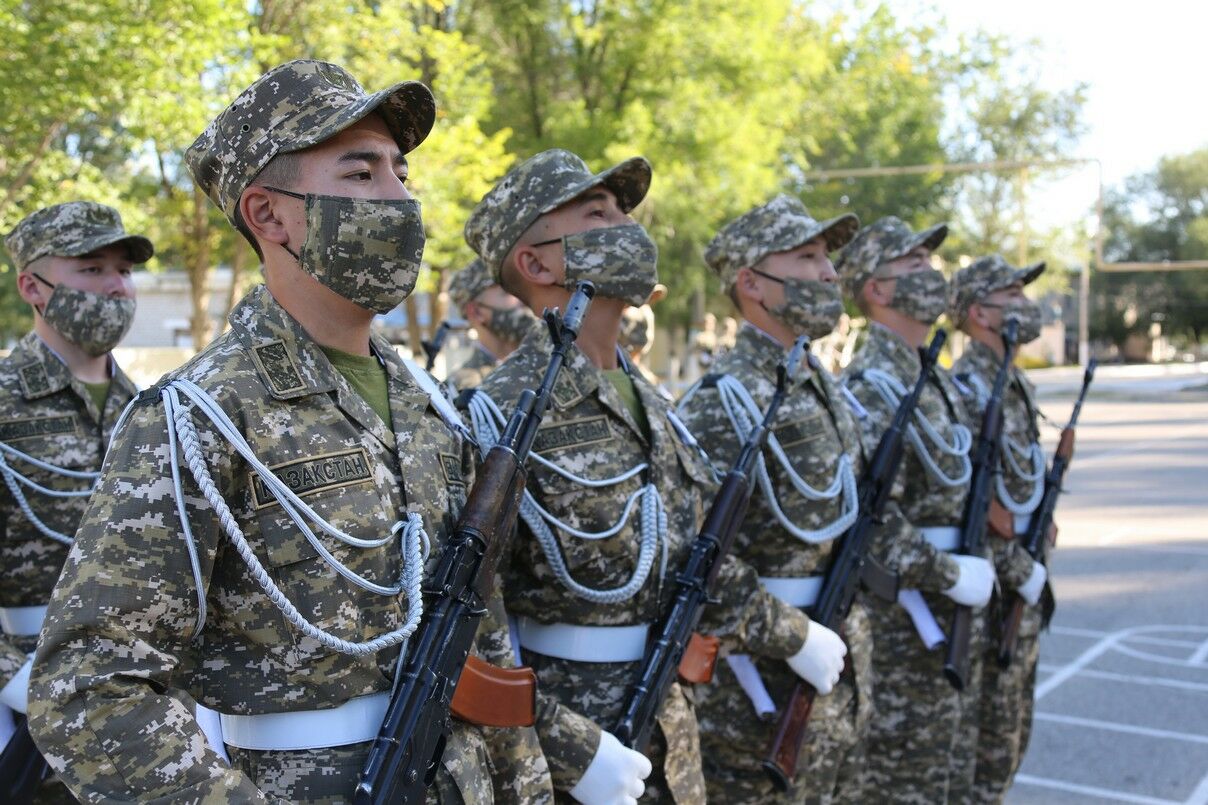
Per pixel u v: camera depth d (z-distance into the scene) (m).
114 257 3.74
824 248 3.93
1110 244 60.84
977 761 5.03
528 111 18.64
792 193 28.28
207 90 10.42
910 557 4.14
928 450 4.59
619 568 2.89
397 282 2.09
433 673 2.05
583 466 2.88
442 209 13.55
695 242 21.12
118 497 1.83
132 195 14.62
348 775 1.98
